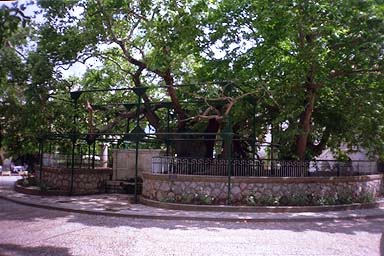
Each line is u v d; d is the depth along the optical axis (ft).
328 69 52.24
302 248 29.60
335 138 66.64
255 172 50.16
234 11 55.36
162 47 56.54
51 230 34.73
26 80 58.54
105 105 62.80
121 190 64.59
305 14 48.01
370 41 47.29
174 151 65.21
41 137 62.13
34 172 75.97
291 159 57.21
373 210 49.75
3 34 22.40
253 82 56.59
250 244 30.55
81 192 61.36
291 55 53.47
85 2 57.88
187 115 61.62
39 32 58.70
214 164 50.03
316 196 50.29
